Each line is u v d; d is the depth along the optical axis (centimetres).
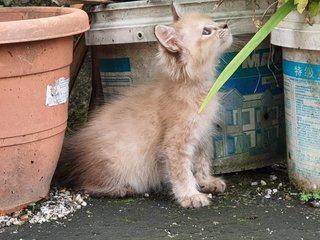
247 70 105
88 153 105
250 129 108
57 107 97
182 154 101
